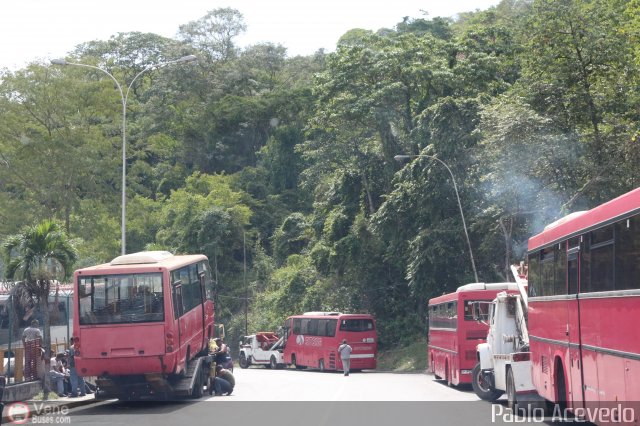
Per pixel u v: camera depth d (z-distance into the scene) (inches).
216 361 1013.8
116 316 777.6
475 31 1978.3
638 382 389.7
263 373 1754.4
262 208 3036.4
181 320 830.5
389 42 2070.6
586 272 490.6
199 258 987.3
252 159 3329.2
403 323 2101.4
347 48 2031.3
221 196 2824.8
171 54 3442.4
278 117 3181.6
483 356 839.7
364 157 2150.6
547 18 1299.2
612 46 1285.7
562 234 553.9
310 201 3038.9
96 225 1975.9
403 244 1909.4
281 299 2349.9
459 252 1733.5
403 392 989.8
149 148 2279.8
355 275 2153.1
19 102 1937.7
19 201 1921.8
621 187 1238.3
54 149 1916.8
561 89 1318.9
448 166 1658.5
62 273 979.9
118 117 2021.4
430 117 1707.7
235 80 3442.4
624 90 1300.4
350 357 1723.7
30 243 962.7
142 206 2102.6
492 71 1863.9
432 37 1998.0
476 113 1593.3
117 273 784.9
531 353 666.2
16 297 957.8
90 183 1999.3
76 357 773.9
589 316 482.3
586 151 1275.8
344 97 1995.6
